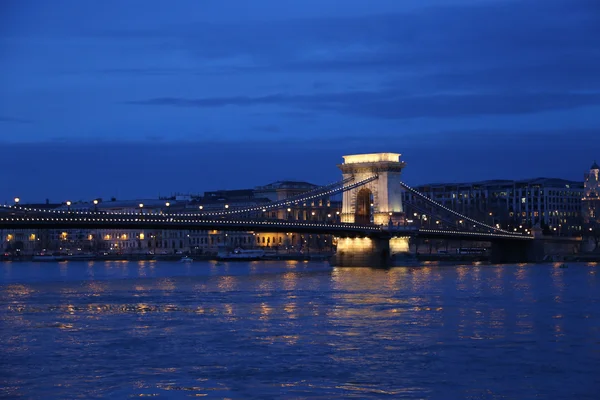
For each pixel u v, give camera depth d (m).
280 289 137.25
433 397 63.53
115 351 77.62
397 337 84.44
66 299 119.88
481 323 93.38
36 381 67.31
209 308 107.81
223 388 65.38
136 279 169.00
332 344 80.69
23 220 143.00
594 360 74.25
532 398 63.44
